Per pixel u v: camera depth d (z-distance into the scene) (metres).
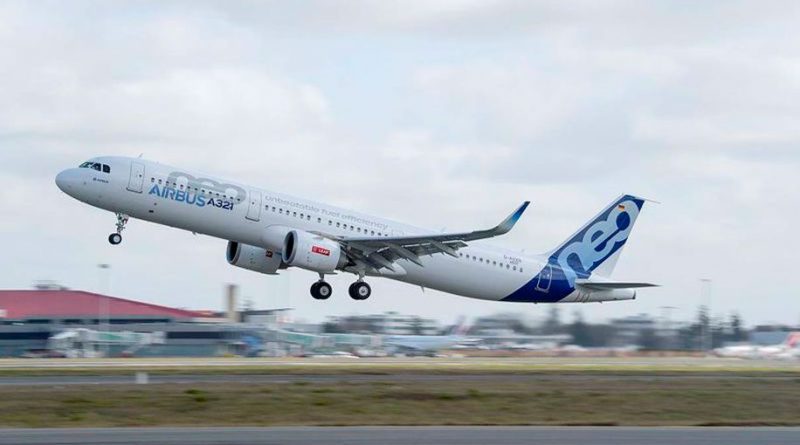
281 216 138.38
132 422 77.00
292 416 81.56
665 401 97.12
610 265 163.38
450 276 150.38
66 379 112.75
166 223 135.12
